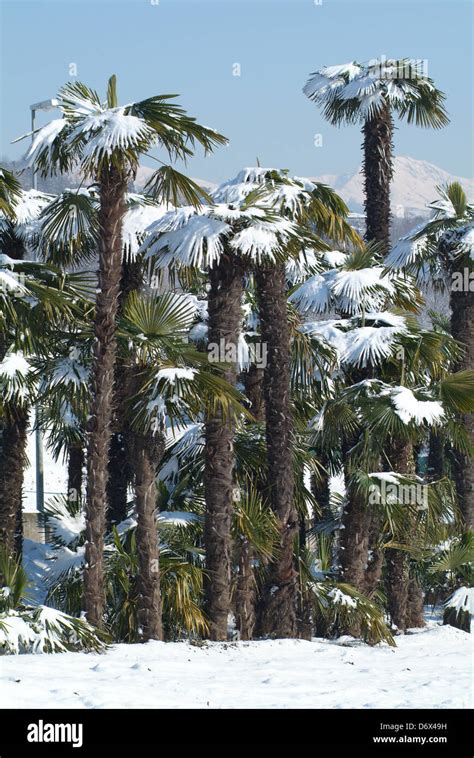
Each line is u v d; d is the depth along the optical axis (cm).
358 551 2814
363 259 3088
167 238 2447
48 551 3753
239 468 2808
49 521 2952
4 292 2498
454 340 3047
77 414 2811
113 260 2319
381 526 2964
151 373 2375
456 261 3241
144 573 2428
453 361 3075
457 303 3278
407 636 2812
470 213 3253
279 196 2606
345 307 2997
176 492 2969
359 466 2817
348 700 1777
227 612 2516
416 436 2741
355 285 2964
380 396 2756
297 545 2670
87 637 2216
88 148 2198
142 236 2927
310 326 3006
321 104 3931
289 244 2489
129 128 2170
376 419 2712
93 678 1869
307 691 1859
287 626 2605
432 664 2239
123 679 1878
